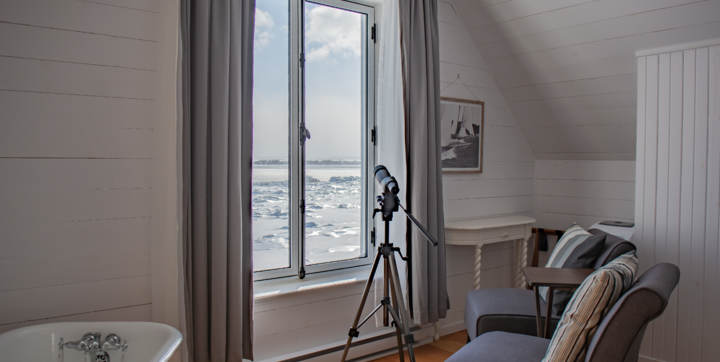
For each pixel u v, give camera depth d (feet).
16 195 5.82
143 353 5.81
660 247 8.38
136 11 6.48
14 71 5.76
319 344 8.48
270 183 8.22
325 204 8.94
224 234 6.70
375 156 9.52
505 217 11.44
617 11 8.43
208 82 6.61
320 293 8.46
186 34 6.36
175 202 6.54
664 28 8.14
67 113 6.08
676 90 8.13
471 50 10.82
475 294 8.32
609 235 7.62
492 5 9.84
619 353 4.40
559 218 12.11
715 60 7.68
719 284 7.76
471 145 10.85
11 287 5.81
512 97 11.44
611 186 11.06
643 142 8.55
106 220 6.36
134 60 6.49
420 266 8.97
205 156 6.54
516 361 5.50
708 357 7.89
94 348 5.80
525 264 11.20
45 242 5.99
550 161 12.26
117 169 6.41
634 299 4.36
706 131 7.80
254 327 7.71
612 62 9.22
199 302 6.55
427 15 9.17
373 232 9.53
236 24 6.84
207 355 6.72
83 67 6.16
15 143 5.79
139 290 6.59
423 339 9.89
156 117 6.60
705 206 7.85
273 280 8.27
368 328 9.19
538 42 9.87
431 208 9.17
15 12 5.76
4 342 5.32
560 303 7.14
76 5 6.11
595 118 10.44
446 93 10.32
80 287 6.22
